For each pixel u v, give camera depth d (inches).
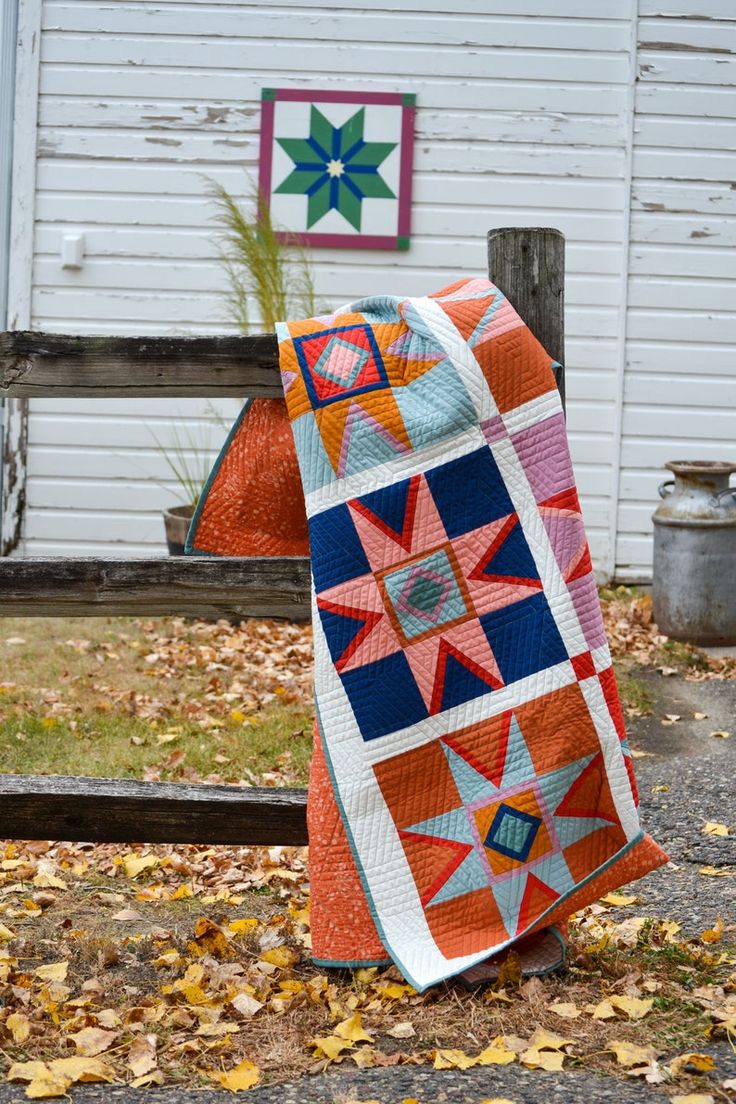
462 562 118.8
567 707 117.4
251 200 329.4
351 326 123.6
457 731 117.9
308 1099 98.2
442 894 115.7
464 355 119.9
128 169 329.1
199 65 326.3
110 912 145.8
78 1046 107.8
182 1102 98.3
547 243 129.1
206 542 135.5
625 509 334.6
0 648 269.6
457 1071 101.7
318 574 118.0
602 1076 100.8
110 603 128.9
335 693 117.0
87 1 324.8
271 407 132.4
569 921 138.9
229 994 117.6
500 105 326.0
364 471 118.8
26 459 334.3
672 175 326.6
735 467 283.4
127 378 128.6
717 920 137.7
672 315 330.3
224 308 332.2
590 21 323.6
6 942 132.2
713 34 322.7
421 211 330.0
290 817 126.7
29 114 327.0
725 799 183.9
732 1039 106.7
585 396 332.5
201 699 237.8
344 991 117.9
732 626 282.4
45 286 332.5
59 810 126.5
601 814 118.4
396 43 324.8
